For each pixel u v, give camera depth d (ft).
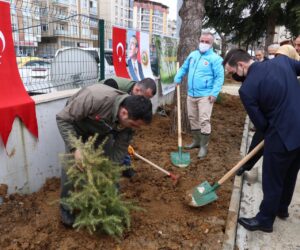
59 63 14.38
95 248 9.01
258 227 10.66
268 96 9.26
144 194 12.14
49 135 12.36
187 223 10.46
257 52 24.50
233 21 47.70
